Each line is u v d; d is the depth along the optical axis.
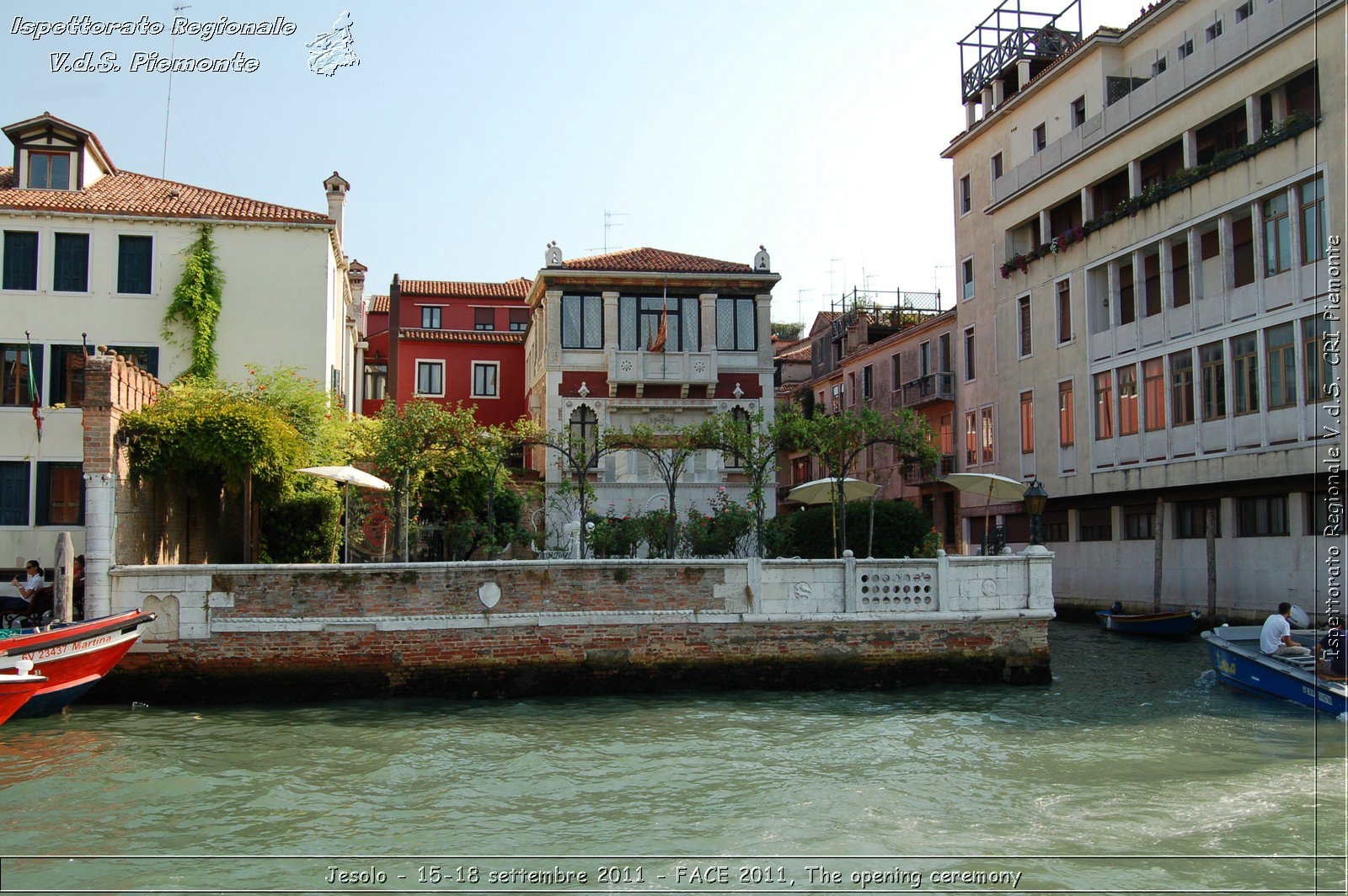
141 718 15.26
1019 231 36.09
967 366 39.31
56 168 27.64
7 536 24.42
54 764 12.52
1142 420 28.92
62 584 15.82
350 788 11.47
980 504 38.31
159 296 26.55
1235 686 17.59
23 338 25.69
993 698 16.78
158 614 16.44
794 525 27.38
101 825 10.16
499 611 16.81
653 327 34.81
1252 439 24.88
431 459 24.39
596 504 33.28
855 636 17.38
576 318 34.53
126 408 18.11
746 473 24.95
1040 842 9.52
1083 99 32.94
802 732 14.30
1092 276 31.42
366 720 15.15
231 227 27.23
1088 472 31.20
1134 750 13.16
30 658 14.13
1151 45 30.67
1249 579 25.73
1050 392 33.38
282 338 27.30
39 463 24.81
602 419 34.16
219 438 18.86
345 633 16.55
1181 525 28.73
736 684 17.16
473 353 40.03
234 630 16.41
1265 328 24.52
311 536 23.50
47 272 26.05
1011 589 17.81
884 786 11.47
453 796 11.16
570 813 10.55
